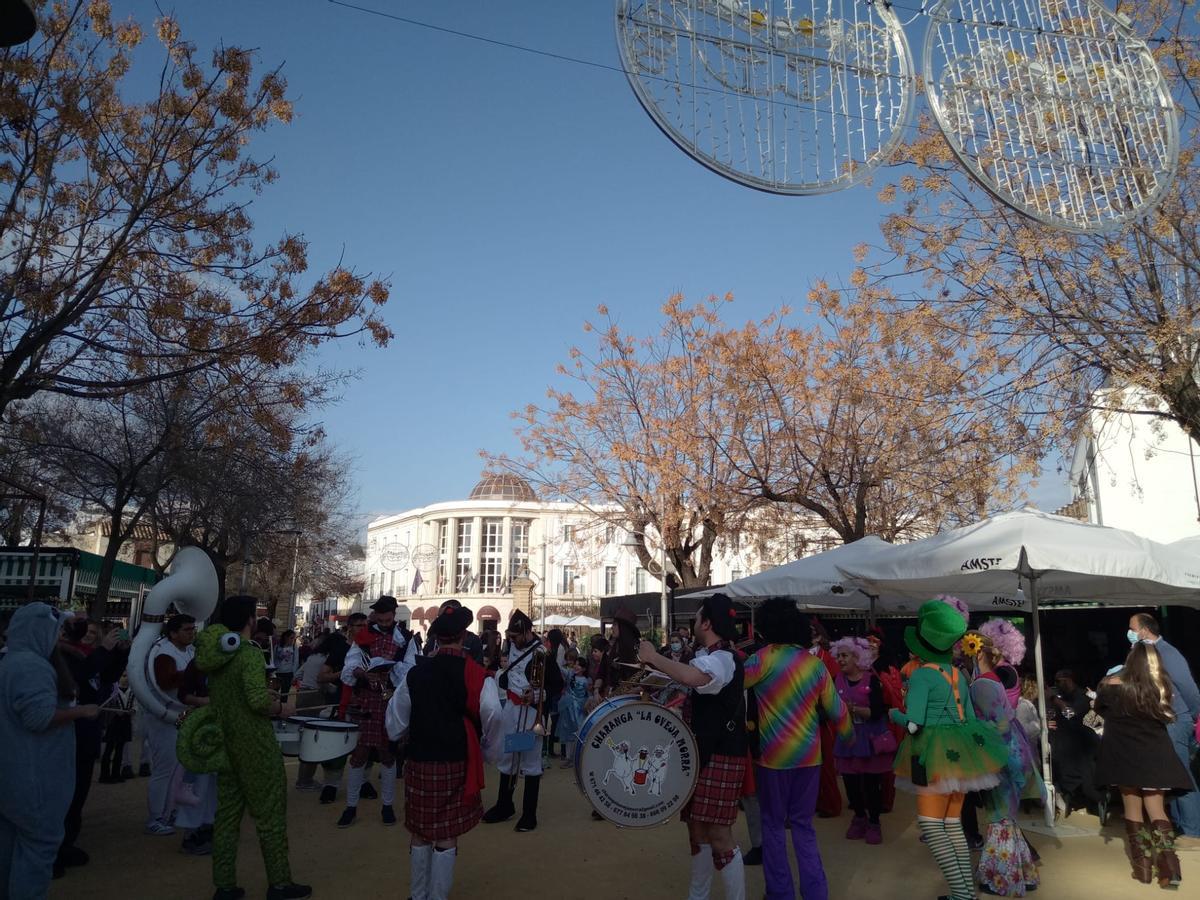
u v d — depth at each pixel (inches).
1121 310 449.7
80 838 295.6
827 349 788.6
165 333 382.6
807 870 193.3
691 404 912.9
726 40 181.8
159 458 781.3
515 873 252.7
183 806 271.4
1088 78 225.6
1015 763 240.1
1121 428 569.6
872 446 725.9
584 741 190.2
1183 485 797.2
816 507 775.1
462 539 2854.3
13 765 183.8
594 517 1061.1
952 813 211.2
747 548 1182.3
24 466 820.6
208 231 389.4
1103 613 594.6
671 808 191.3
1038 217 216.1
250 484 864.3
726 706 195.9
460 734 205.3
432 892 200.7
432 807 201.5
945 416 514.0
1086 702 335.0
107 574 655.8
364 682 320.2
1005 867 233.3
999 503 575.5
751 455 816.9
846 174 190.7
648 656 191.9
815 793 199.8
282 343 381.1
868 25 193.3
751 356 818.2
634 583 2476.6
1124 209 237.0
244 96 378.0
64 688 203.2
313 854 272.5
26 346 337.7
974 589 422.9
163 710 290.5
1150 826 243.6
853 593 543.5
